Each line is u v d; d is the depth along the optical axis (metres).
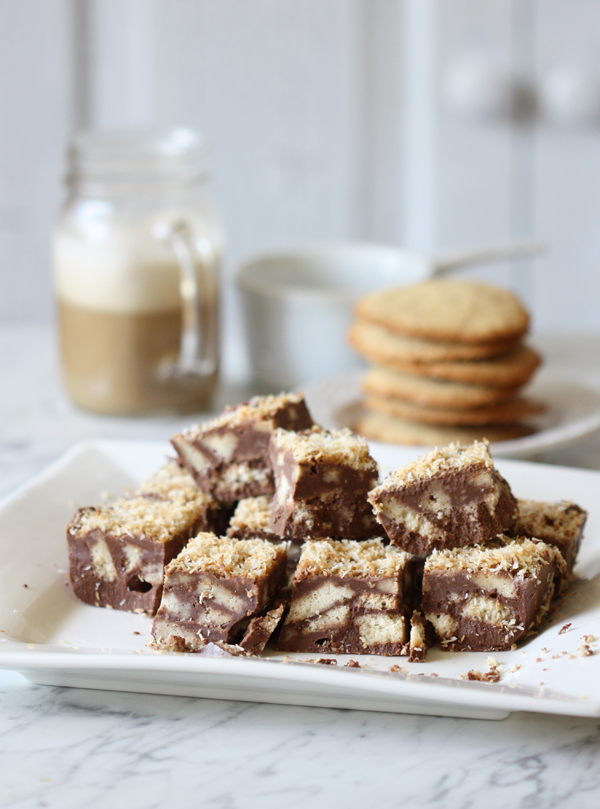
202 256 0.72
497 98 1.04
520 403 0.70
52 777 0.48
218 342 0.74
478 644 0.53
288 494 0.54
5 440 0.71
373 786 0.47
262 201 1.07
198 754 0.48
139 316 0.71
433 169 1.07
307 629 0.53
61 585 0.56
